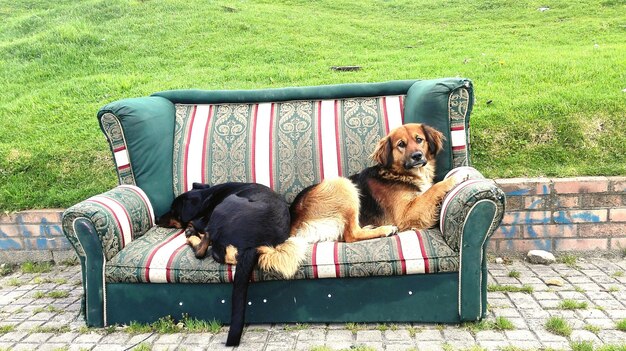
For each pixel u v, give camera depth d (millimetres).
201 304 3146
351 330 3057
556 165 4445
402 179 3475
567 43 8711
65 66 8398
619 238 4105
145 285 3166
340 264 2982
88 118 5934
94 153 5082
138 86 7082
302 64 7961
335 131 3969
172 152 4086
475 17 11969
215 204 3547
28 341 3141
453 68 6918
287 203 3822
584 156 4484
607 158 4430
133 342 3039
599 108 4812
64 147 5180
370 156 3660
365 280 3033
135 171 3889
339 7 13469
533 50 7832
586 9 11578
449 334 2957
